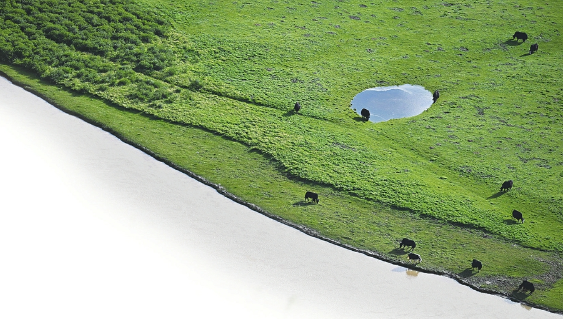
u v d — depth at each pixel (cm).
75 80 8331
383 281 5559
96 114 7681
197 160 7044
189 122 7694
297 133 7656
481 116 8362
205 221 6150
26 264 5519
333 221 6200
